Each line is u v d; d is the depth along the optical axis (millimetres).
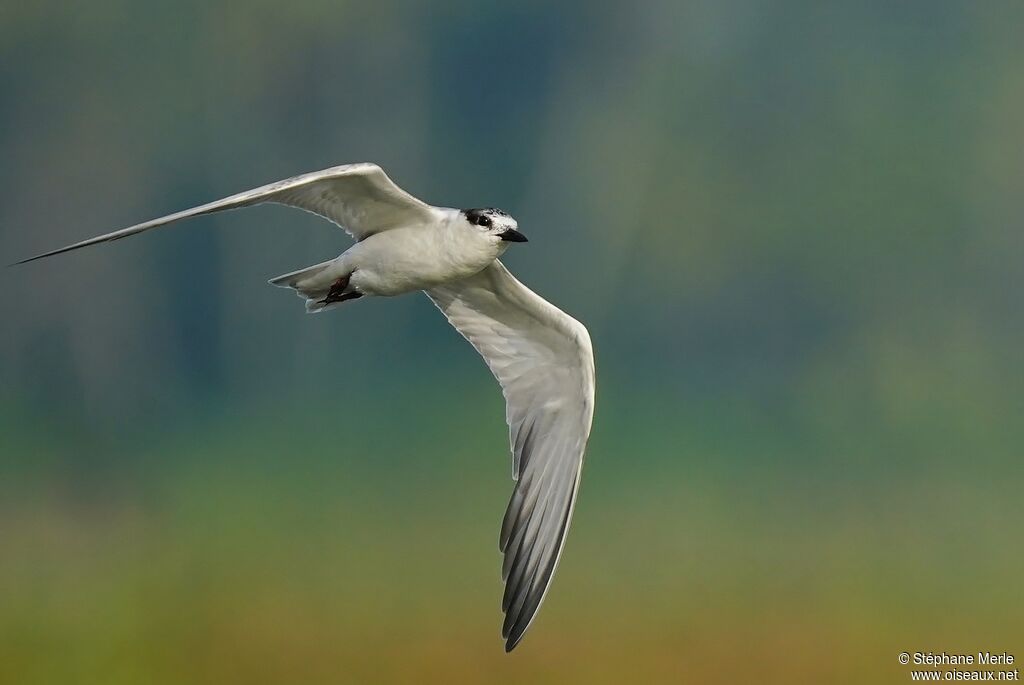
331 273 9078
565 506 9305
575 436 9328
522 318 9367
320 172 8289
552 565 9281
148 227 7770
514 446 9461
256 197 8062
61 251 7629
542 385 9430
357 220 8922
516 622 9281
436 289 9453
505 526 9422
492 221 8859
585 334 9219
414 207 8781
